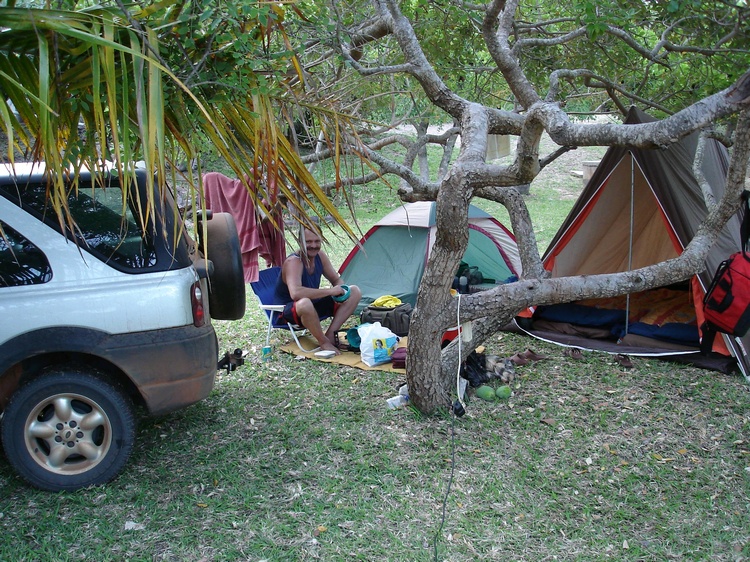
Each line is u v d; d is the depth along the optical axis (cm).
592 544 334
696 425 467
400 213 785
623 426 468
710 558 323
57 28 244
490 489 383
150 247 378
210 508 364
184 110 292
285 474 400
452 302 457
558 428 463
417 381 469
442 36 698
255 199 336
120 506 365
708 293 503
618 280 480
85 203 369
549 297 466
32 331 357
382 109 698
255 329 711
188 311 383
